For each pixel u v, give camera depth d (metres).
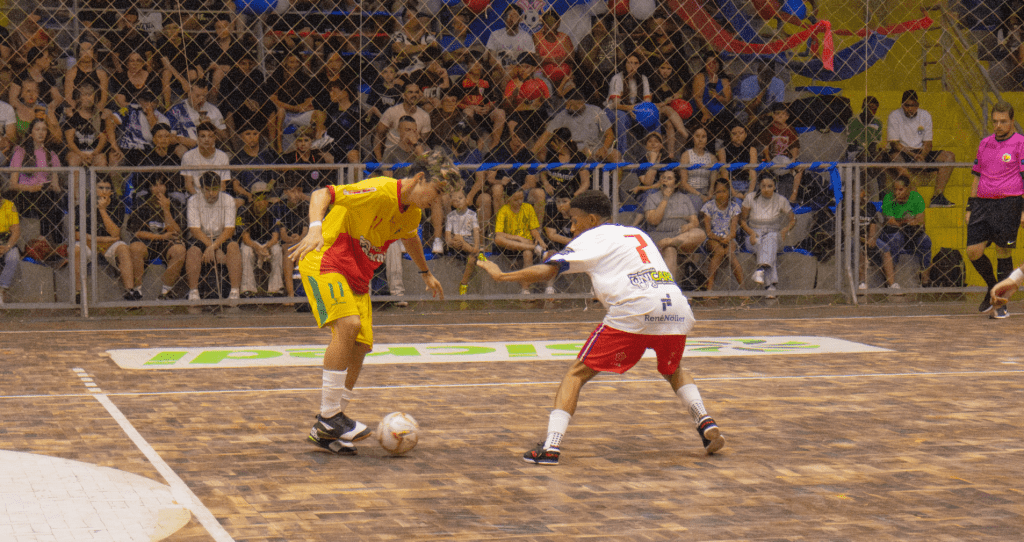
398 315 13.77
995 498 5.36
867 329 12.62
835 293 14.73
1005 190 13.38
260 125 15.09
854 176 14.79
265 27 16.08
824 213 15.15
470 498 5.34
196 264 13.60
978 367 9.80
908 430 7.07
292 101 15.23
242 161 15.14
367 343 6.50
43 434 6.81
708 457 6.29
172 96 15.10
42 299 13.48
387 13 16.64
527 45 16.19
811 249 15.24
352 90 15.84
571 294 13.89
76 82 14.83
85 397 8.16
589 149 15.77
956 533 4.75
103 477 5.70
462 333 12.23
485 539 4.64
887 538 4.67
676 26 17.12
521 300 14.62
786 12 18.12
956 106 18.91
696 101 16.64
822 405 7.96
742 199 15.10
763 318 13.69
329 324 6.38
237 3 15.91
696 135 15.23
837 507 5.19
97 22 15.45
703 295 14.38
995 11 19.20
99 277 13.55
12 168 12.80
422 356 10.47
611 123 15.89
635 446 6.60
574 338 11.86
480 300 14.48
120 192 13.91
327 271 6.39
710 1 17.72
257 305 14.15
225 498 5.31
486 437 6.85
